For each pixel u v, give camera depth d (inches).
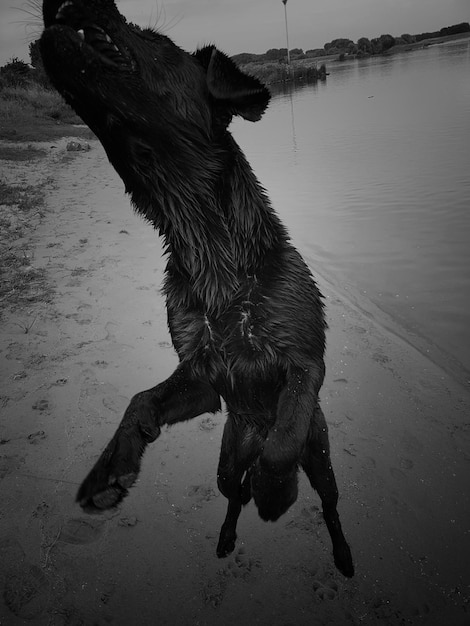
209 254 33.7
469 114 248.7
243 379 34.0
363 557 39.6
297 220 115.2
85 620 35.1
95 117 30.3
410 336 69.0
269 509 31.6
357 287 82.6
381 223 108.5
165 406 33.4
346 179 148.1
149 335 68.8
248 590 37.3
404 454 49.3
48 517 42.6
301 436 30.5
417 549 40.1
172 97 30.7
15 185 161.5
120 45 28.8
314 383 32.5
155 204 33.8
